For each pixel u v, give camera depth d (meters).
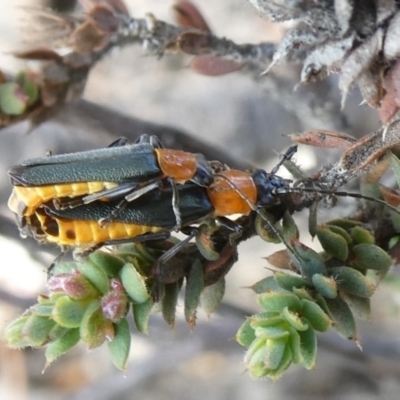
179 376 0.18
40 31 0.11
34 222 0.10
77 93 0.11
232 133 0.17
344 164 0.09
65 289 0.09
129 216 0.10
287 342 0.09
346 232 0.09
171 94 0.18
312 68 0.09
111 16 0.11
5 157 0.18
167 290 0.09
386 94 0.09
